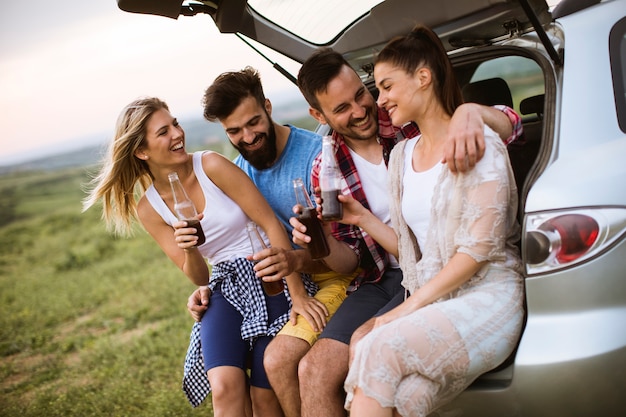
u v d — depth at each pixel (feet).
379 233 9.53
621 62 8.55
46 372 23.77
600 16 9.10
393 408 7.72
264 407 10.14
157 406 16.65
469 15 9.75
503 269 8.25
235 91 10.42
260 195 10.69
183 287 34.04
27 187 91.66
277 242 10.59
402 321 7.79
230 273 10.63
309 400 9.11
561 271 7.54
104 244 55.11
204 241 10.11
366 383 7.55
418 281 8.79
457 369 7.67
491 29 10.09
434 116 8.66
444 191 8.33
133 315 30.12
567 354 7.40
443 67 8.57
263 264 9.76
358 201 10.21
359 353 7.77
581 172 7.76
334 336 9.32
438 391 7.75
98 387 19.90
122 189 11.16
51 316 34.32
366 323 8.87
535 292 7.68
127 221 11.48
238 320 10.36
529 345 7.60
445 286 8.11
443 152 8.48
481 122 8.09
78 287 40.29
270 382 9.71
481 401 7.86
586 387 7.39
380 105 8.84
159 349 22.56
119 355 23.13
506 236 8.44
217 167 10.50
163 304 31.24
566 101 8.37
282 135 11.05
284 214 11.37
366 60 11.80
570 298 7.52
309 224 9.53
